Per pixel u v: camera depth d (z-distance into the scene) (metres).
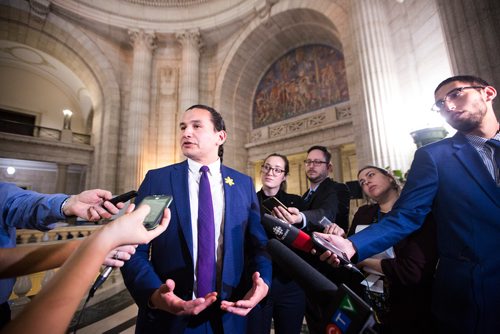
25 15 9.25
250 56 11.05
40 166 13.73
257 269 1.24
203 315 1.11
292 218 1.57
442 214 1.15
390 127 4.81
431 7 4.29
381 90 4.96
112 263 0.82
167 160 10.38
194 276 1.16
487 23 2.31
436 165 1.21
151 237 0.62
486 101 1.19
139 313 1.10
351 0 5.80
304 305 1.82
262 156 11.01
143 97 10.34
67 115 12.16
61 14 9.81
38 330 0.37
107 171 10.15
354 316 0.55
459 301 1.00
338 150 8.91
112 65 10.91
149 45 10.83
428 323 1.23
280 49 11.08
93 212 0.93
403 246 1.36
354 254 1.08
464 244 1.04
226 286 1.14
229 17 10.38
